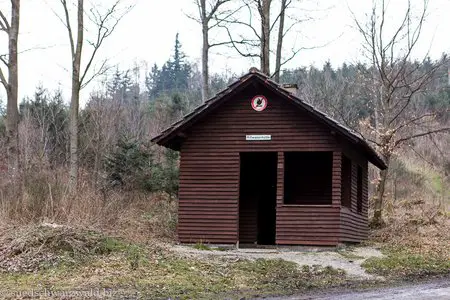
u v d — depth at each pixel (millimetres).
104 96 44156
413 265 16375
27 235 14562
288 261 15984
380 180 25938
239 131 19438
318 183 21906
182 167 19672
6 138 21547
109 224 18562
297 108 19094
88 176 25875
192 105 53469
